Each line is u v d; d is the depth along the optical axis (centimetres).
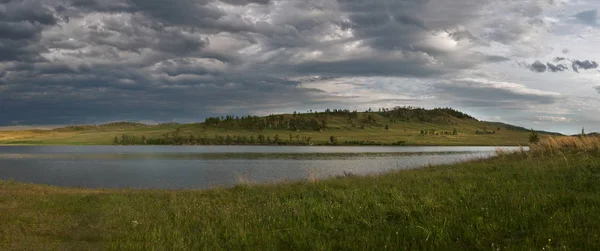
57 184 3878
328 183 1512
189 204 1252
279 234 809
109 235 864
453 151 13250
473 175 1438
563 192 971
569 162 1538
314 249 697
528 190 1048
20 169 5934
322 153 11769
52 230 930
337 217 926
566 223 704
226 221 953
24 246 787
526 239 632
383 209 938
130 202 1353
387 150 14388
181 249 738
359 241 720
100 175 4903
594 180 1108
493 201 939
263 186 1656
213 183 3862
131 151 13438
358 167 6075
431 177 1463
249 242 766
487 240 670
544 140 2209
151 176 4722
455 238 707
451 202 966
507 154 2258
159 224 973
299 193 1305
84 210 1203
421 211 884
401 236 735
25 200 1398
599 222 684
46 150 14612
